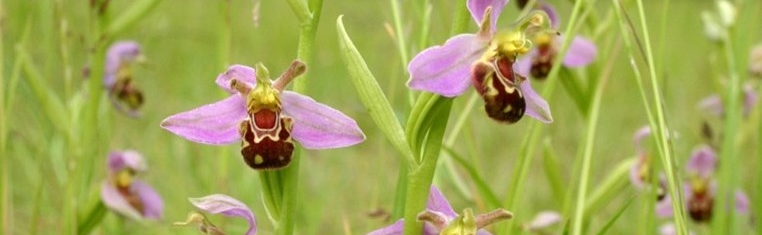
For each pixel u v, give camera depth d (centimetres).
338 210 41
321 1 19
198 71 55
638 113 54
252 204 39
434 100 18
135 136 47
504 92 19
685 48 72
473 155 30
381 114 18
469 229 19
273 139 19
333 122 19
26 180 39
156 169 42
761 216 29
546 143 31
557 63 26
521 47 19
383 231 19
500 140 47
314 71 59
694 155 35
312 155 45
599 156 49
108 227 38
